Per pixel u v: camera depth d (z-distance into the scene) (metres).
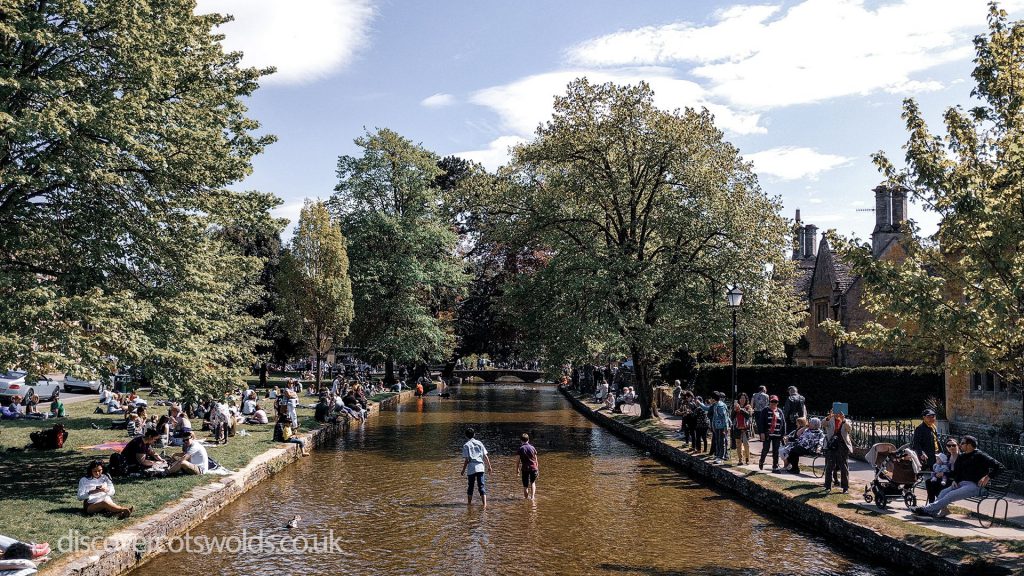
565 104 32.06
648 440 26.17
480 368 88.06
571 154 31.86
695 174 30.47
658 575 11.52
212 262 17.97
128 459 16.41
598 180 31.70
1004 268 11.61
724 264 30.31
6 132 13.47
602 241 33.91
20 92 14.15
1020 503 14.02
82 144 13.66
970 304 12.67
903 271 12.81
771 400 18.91
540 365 33.09
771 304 30.56
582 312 29.62
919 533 11.94
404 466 21.97
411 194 52.94
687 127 30.55
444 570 11.74
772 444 18.69
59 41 13.99
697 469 20.73
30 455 18.33
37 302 12.77
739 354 31.41
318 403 30.34
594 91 31.72
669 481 19.73
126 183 15.27
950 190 12.34
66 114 13.27
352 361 73.25
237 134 18.78
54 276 16.11
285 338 47.69
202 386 16.00
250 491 17.81
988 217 11.49
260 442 23.06
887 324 39.06
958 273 12.91
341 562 12.12
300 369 73.62
